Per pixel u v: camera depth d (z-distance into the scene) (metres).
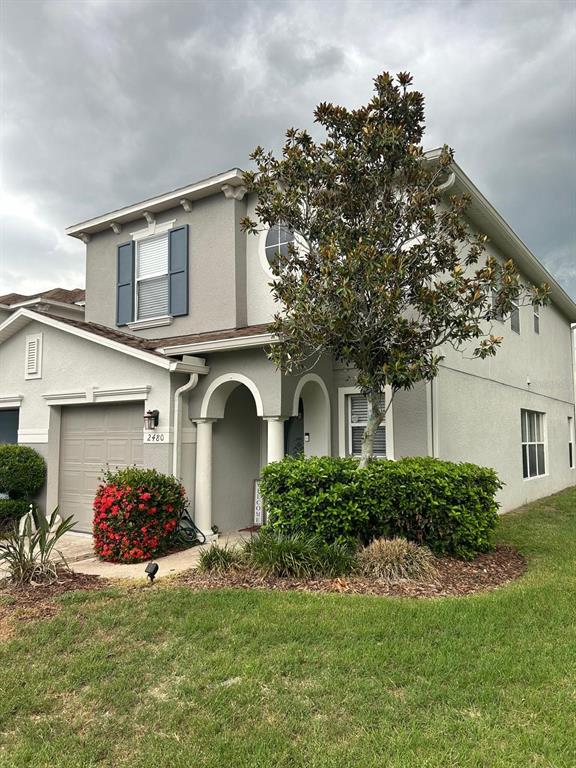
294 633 4.84
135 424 10.21
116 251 13.02
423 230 7.73
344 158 7.80
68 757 3.31
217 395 9.88
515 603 5.62
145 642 4.82
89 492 10.75
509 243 12.63
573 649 4.52
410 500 7.26
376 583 6.32
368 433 7.99
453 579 6.61
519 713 3.60
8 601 5.86
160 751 3.32
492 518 7.99
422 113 8.12
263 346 8.99
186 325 11.62
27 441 11.59
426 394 9.48
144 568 7.68
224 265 11.20
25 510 10.58
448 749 3.23
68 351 11.07
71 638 4.93
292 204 7.93
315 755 3.23
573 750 3.21
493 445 12.13
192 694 3.93
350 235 7.87
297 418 11.19
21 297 17.91
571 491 16.95
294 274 8.52
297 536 7.02
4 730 3.62
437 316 7.39
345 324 7.25
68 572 6.99
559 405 18.62
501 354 13.10
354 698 3.80
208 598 5.76
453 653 4.44
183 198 11.66
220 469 10.41
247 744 3.34
